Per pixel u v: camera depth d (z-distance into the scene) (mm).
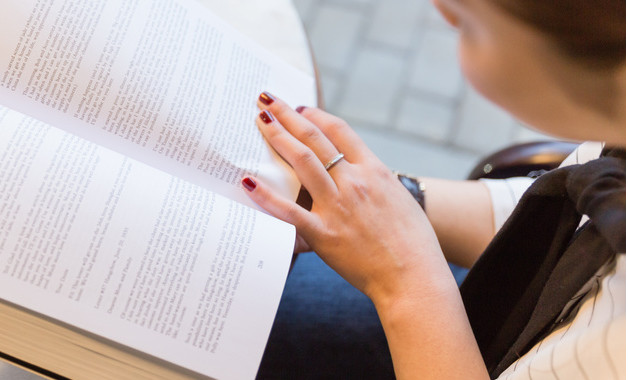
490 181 1100
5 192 869
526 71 763
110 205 887
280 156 993
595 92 756
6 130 884
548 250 931
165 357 879
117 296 876
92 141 929
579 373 840
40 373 886
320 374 1041
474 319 990
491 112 1962
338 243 967
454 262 1096
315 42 2004
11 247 863
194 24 994
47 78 921
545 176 896
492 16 749
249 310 901
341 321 1071
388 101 1945
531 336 905
